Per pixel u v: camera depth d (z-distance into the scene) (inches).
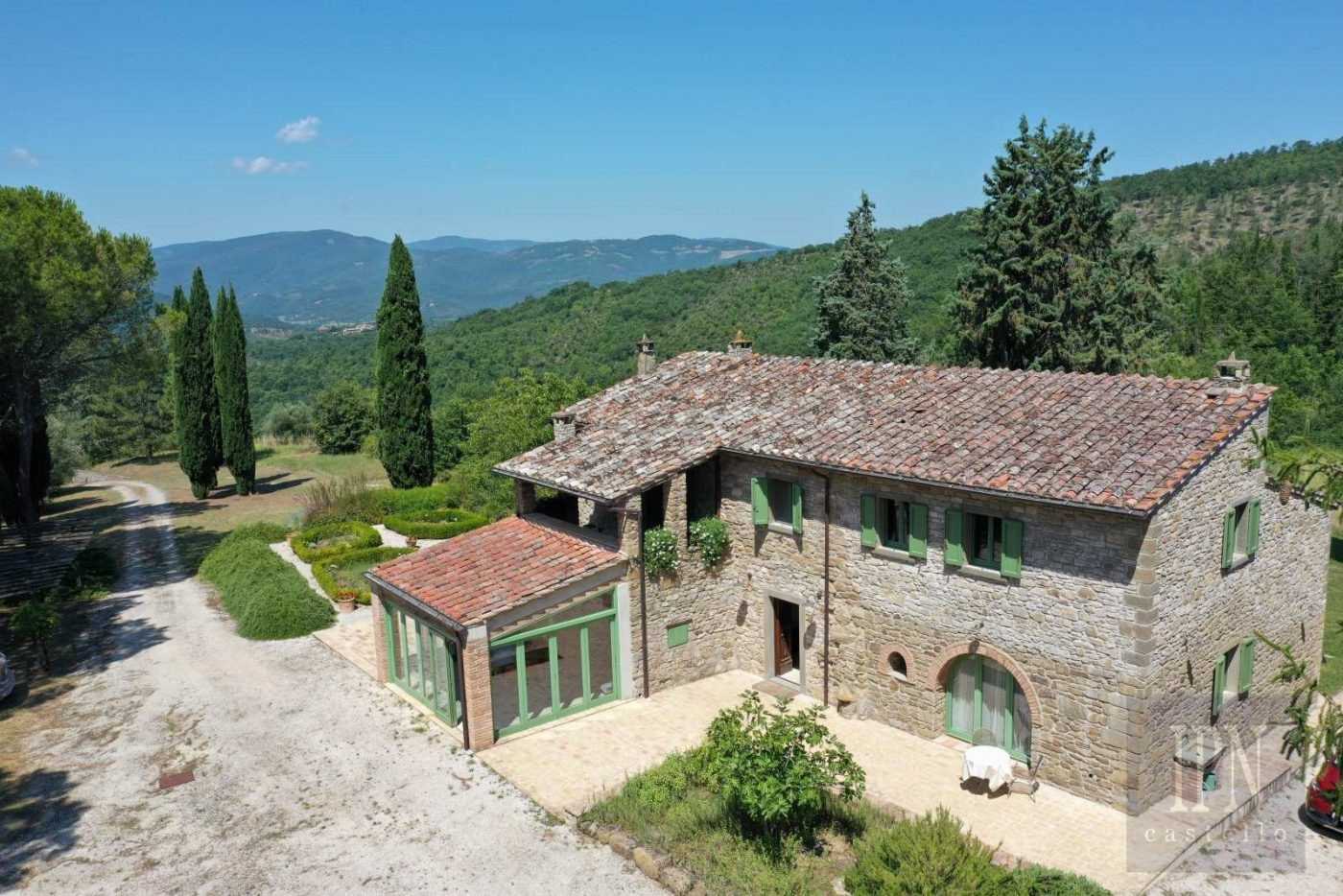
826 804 666.2
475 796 714.8
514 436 1625.2
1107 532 635.5
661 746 791.7
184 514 1942.7
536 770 754.2
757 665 932.6
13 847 653.9
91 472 2709.2
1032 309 1642.5
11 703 917.8
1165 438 665.0
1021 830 642.8
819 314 1996.8
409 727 839.7
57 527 1839.3
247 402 2134.6
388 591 898.7
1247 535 725.3
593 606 866.1
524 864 622.8
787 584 884.0
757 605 919.7
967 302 1704.0
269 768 765.9
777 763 594.6
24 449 1621.6
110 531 1791.3
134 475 2615.7
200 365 2071.9
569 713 855.7
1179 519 642.2
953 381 874.1
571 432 1033.5
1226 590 709.3
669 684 906.7
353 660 1012.5
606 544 893.2
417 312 1947.6
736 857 603.5
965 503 716.7
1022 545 684.1
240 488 2155.5
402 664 930.1
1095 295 1636.3
